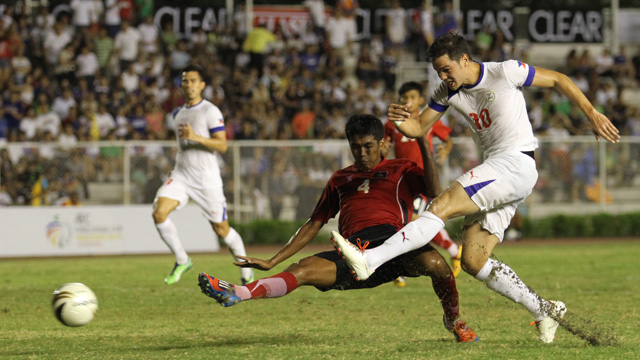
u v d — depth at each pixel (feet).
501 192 26.96
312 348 27.78
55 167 83.97
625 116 116.67
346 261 25.46
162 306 41.65
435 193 27.96
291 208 91.04
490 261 27.91
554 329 28.25
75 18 111.65
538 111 114.42
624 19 137.39
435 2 139.74
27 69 107.55
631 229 99.55
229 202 89.30
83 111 101.76
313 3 121.60
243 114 103.60
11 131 96.68
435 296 44.73
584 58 126.11
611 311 38.24
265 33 117.29
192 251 81.41
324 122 104.68
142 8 117.29
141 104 101.35
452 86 27.66
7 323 35.91
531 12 134.82
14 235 77.46
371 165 28.02
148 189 86.33
